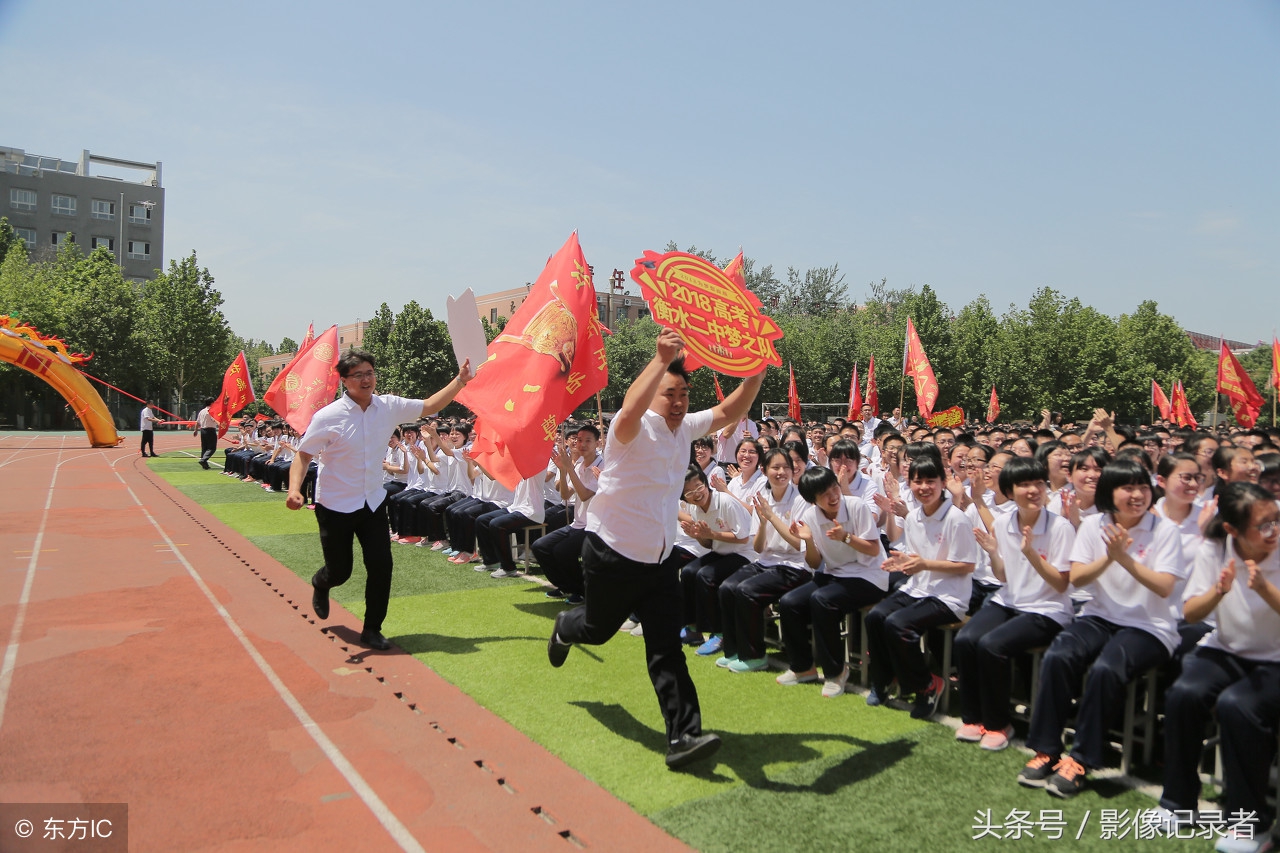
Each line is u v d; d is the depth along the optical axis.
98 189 56.69
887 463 7.32
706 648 5.93
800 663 5.27
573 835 3.32
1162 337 40.78
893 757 4.11
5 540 9.99
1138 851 3.25
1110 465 4.06
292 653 5.67
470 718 4.56
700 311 4.03
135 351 42.31
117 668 5.31
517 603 7.17
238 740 4.22
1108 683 3.75
